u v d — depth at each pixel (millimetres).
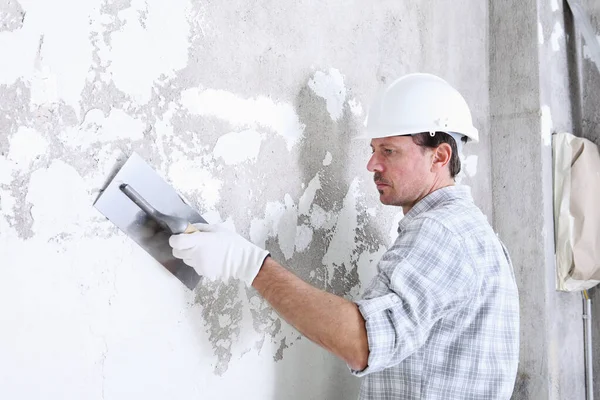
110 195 1223
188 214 1350
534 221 2242
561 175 2254
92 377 1198
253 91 1501
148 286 1296
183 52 1351
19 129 1093
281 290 1256
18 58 1090
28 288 1105
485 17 2346
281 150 1571
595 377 2402
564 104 2344
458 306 1262
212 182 1416
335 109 1725
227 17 1441
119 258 1247
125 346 1253
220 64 1426
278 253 1565
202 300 1401
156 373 1307
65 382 1157
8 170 1079
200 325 1396
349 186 1772
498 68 2332
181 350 1356
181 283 1358
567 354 2291
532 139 2242
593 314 2406
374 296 1232
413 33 2006
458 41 2209
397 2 1941
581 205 2201
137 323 1275
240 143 1472
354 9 1787
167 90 1322
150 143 1296
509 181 2311
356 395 1804
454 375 1333
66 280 1161
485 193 2322
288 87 1588
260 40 1518
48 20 1129
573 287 2234
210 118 1407
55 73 1141
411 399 1363
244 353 1495
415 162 1457
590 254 2201
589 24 2299
